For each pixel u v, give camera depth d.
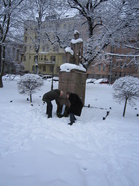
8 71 24.33
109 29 10.99
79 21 15.93
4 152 2.92
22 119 5.07
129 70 39.25
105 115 6.43
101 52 12.38
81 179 2.28
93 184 2.20
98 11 12.51
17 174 2.29
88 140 3.79
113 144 3.64
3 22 13.41
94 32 15.98
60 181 2.19
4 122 4.66
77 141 3.67
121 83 6.20
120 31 11.03
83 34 16.34
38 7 15.73
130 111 7.60
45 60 43.53
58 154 2.96
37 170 2.41
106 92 14.59
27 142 3.41
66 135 4.00
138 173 2.55
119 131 4.54
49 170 2.43
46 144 3.34
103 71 40.47
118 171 2.57
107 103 9.45
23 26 14.97
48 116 5.42
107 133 4.32
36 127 4.42
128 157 3.07
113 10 10.67
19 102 7.72
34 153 2.93
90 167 2.62
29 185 2.08
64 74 6.32
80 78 6.61
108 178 2.36
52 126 4.62
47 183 2.13
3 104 7.07
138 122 5.69
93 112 6.74
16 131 4.02
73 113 4.85
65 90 6.30
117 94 6.52
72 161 2.75
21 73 28.56
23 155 2.84
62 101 6.21
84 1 13.15
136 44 12.03
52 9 15.28
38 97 9.55
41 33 16.89
